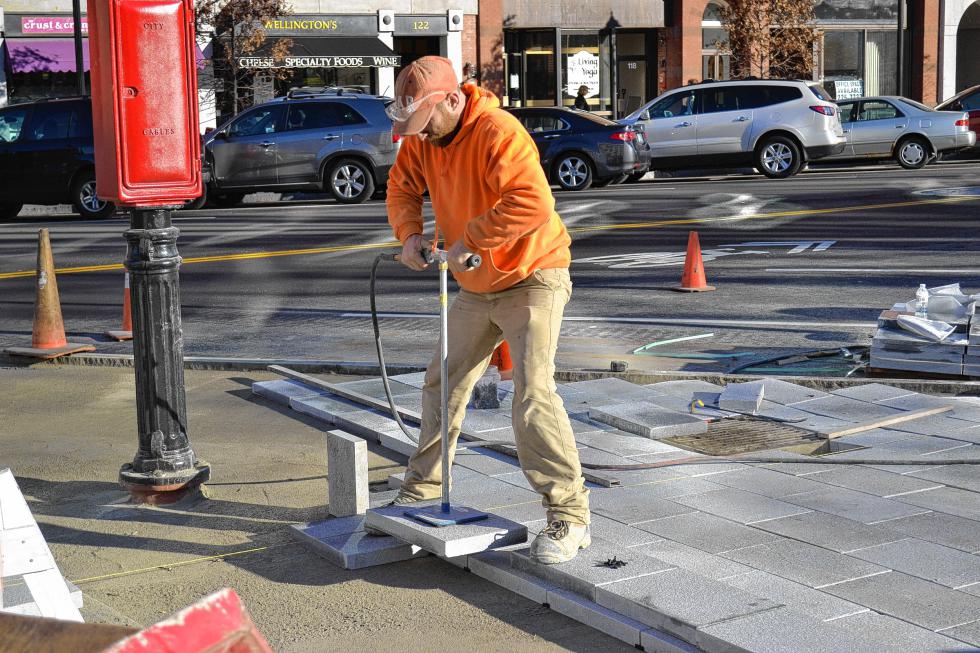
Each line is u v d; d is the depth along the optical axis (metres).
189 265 13.27
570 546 4.00
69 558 4.52
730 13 30.20
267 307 10.57
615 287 10.97
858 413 6.11
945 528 4.42
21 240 15.95
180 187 5.02
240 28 26.77
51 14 26.70
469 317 4.21
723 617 3.47
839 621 3.56
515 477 5.19
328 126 20.58
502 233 3.79
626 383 6.95
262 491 5.31
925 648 3.35
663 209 17.39
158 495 5.13
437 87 3.83
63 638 1.51
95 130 5.05
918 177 21.45
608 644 3.62
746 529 4.45
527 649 3.60
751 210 16.89
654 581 3.79
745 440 5.75
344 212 18.83
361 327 9.49
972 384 6.62
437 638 3.70
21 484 5.49
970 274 10.95
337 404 6.69
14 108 19.61
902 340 7.02
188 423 6.57
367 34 29.67
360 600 4.03
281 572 4.31
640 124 21.73
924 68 35.34
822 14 34.69
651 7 32.47
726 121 22.97
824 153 22.78
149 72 4.89
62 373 8.00
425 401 4.43
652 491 4.96
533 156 3.82
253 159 20.41
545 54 32.06
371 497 4.97
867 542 4.28
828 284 10.76
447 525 4.17
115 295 11.50
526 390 3.98
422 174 4.25
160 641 1.37
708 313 9.59
